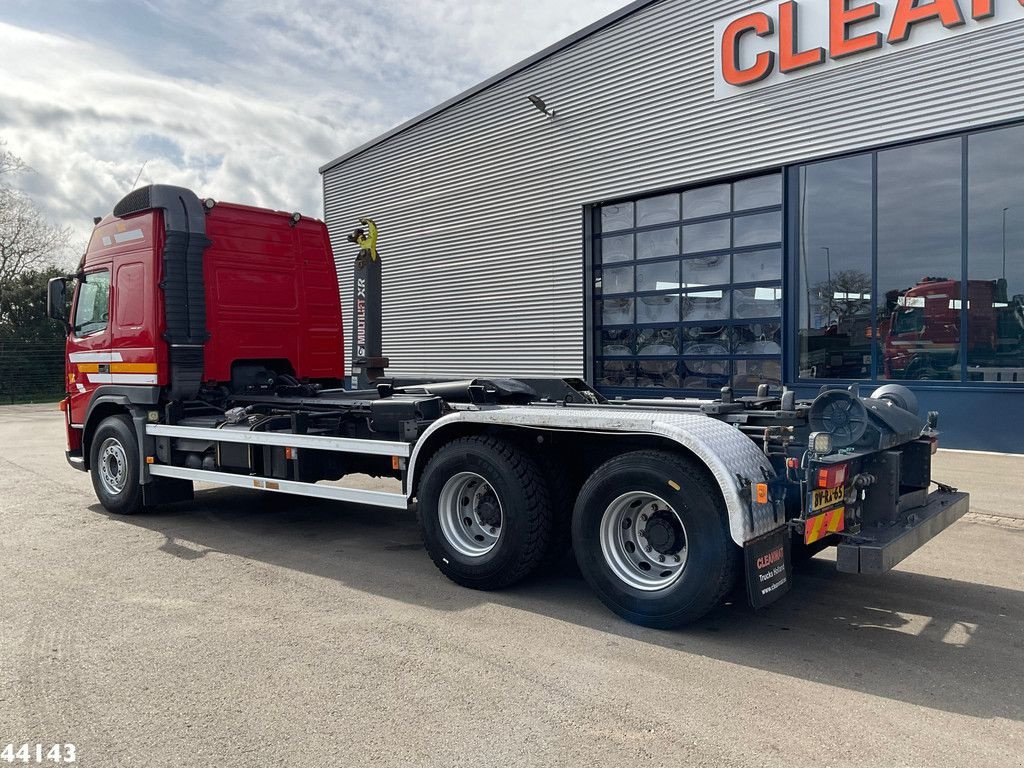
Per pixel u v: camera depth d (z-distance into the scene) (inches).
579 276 582.9
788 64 455.8
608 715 131.6
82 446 319.9
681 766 115.5
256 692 140.6
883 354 432.1
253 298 314.2
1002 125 386.0
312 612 184.9
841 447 172.1
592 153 567.8
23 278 1254.9
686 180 513.7
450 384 237.8
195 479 274.5
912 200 418.0
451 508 207.5
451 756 118.4
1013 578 212.5
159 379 284.8
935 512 187.8
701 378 522.6
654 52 525.7
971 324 400.5
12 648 161.5
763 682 145.3
